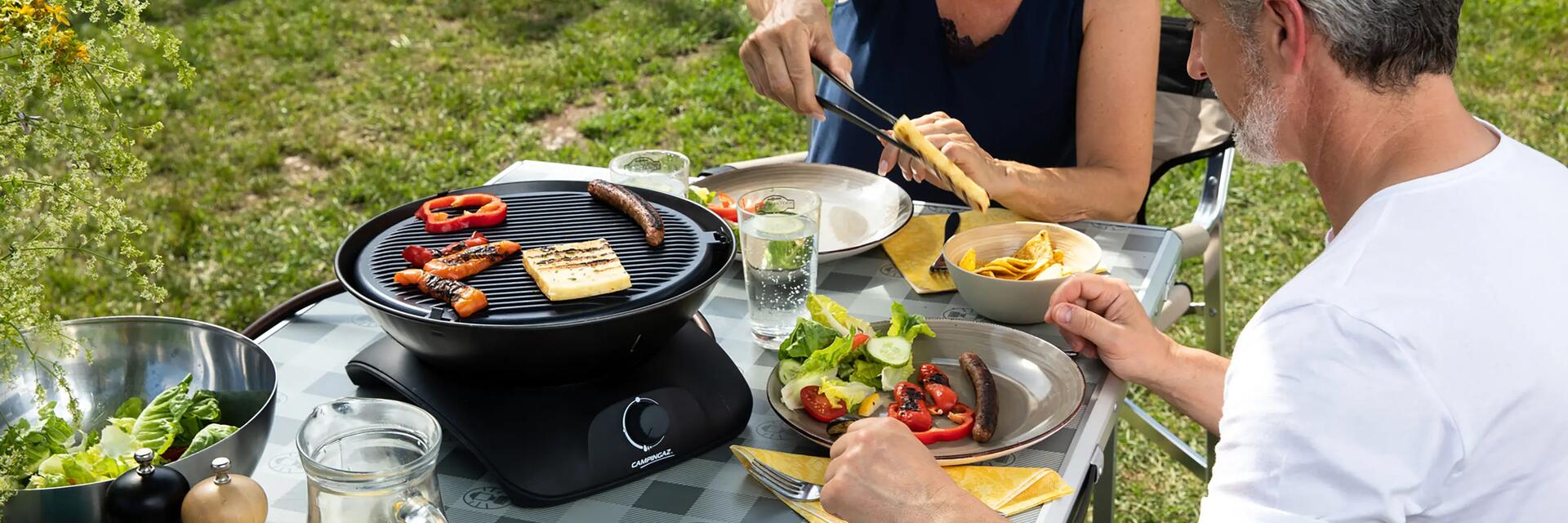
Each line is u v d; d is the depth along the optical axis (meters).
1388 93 1.05
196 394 1.17
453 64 6.12
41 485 1.00
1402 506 0.96
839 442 1.17
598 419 1.20
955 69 2.35
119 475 1.02
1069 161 2.39
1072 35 2.24
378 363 1.34
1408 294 0.97
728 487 1.21
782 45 1.94
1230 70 1.15
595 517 1.16
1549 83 5.57
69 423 1.20
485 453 1.19
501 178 2.09
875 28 2.41
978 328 1.44
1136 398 3.34
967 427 1.26
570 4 7.06
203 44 6.34
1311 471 0.96
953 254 1.67
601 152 4.98
